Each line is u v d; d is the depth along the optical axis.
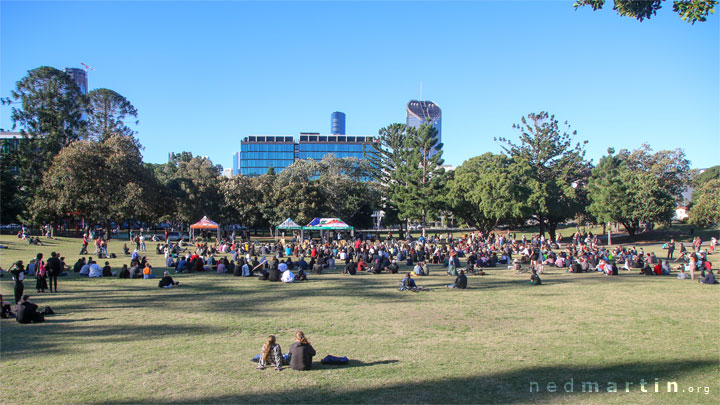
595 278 25.30
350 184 71.12
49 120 59.88
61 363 9.39
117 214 51.69
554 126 70.31
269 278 23.19
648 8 10.84
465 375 8.77
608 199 57.53
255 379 8.53
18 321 13.02
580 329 12.73
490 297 18.41
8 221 61.47
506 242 47.59
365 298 18.03
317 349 10.63
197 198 70.00
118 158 51.97
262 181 71.62
